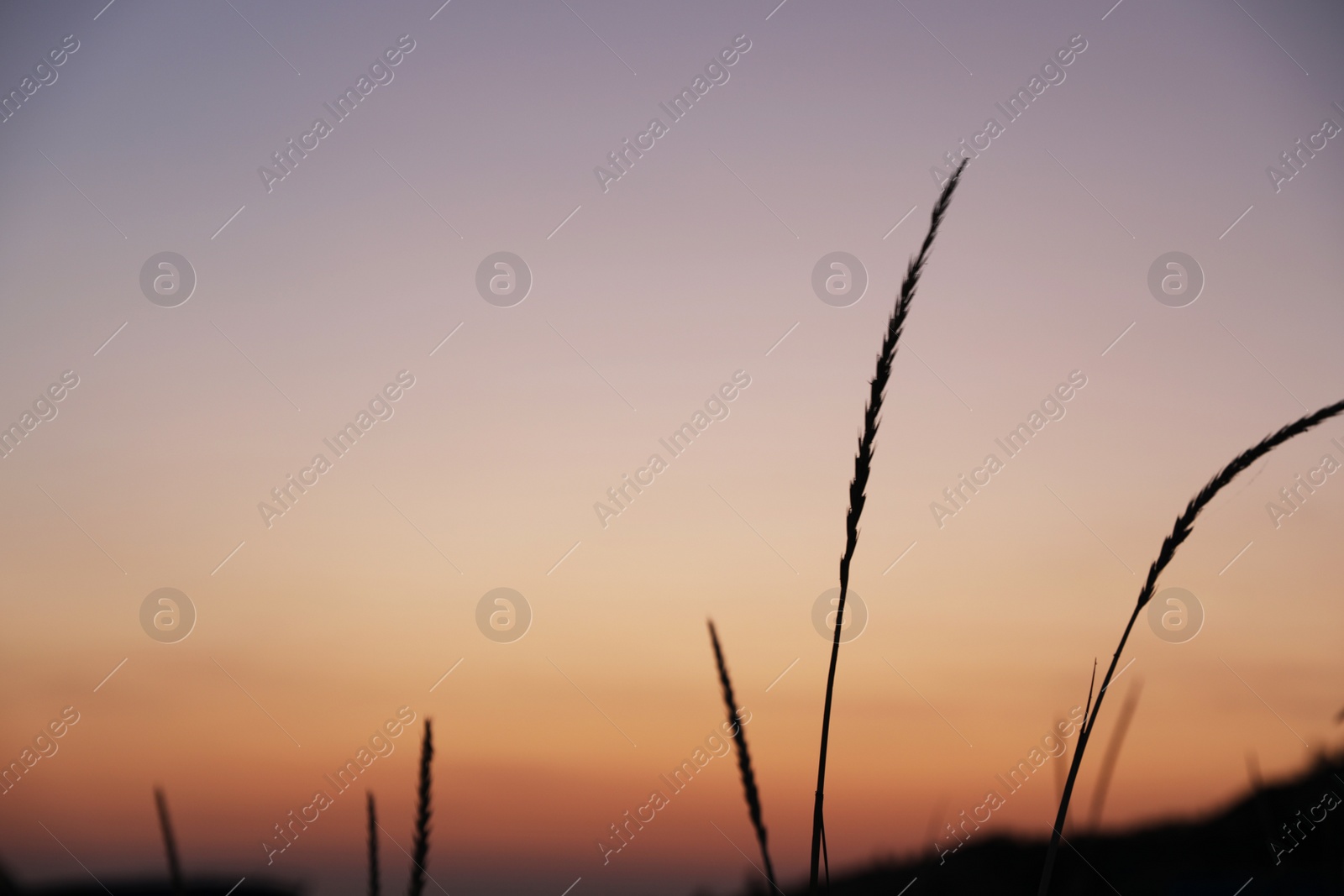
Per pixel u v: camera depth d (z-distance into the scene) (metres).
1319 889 2.18
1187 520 1.37
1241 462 1.35
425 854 1.07
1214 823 3.88
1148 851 3.79
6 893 1.11
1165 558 1.38
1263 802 2.51
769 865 1.14
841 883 2.02
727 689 1.19
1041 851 2.50
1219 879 3.16
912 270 1.30
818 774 1.19
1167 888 3.25
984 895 2.29
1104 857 3.77
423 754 1.10
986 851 2.73
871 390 1.26
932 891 2.47
